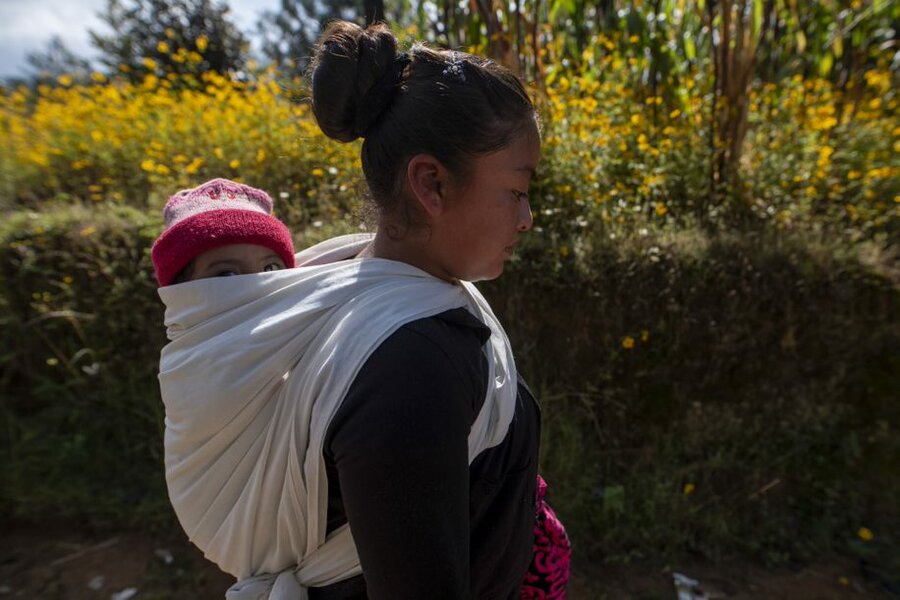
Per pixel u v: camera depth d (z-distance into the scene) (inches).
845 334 108.9
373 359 29.1
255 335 32.8
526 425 39.2
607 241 110.2
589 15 180.5
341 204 120.0
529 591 48.0
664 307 107.4
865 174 138.9
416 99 32.2
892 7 164.1
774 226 120.3
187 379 34.3
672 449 108.7
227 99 183.3
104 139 158.2
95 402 114.2
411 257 35.3
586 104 144.9
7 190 146.6
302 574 36.4
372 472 27.6
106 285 113.6
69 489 109.6
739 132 133.5
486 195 33.0
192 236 37.7
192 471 35.8
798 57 174.4
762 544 105.4
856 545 104.5
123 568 101.6
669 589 97.7
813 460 109.5
